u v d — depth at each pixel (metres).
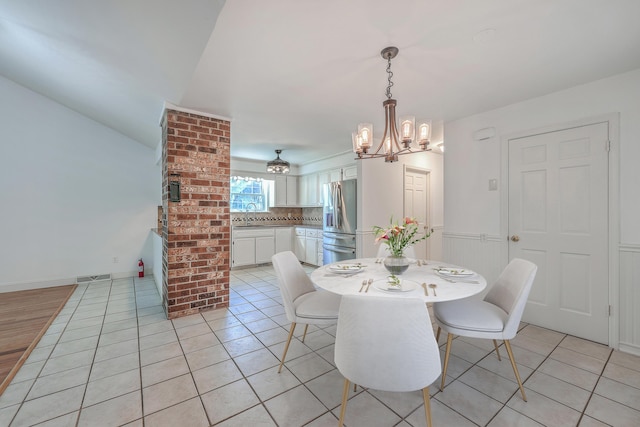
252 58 1.88
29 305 3.18
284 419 1.46
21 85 3.79
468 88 2.41
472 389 1.70
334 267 2.15
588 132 2.34
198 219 2.88
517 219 2.77
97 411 1.52
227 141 3.06
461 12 1.45
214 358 2.07
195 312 2.90
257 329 2.57
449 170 3.35
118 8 1.61
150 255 4.70
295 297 2.20
